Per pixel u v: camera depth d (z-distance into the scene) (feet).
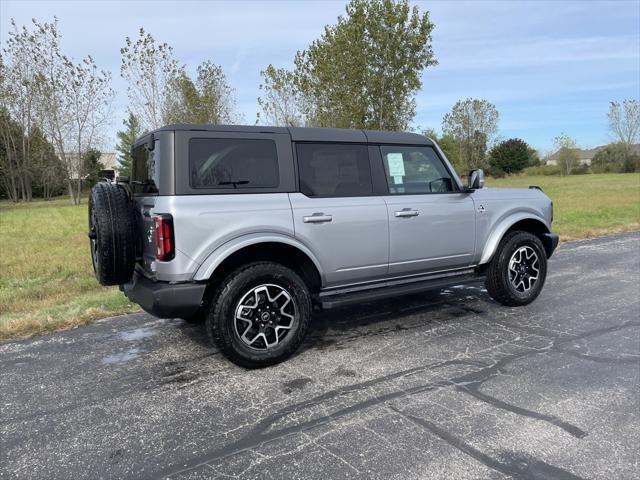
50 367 13.55
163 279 12.19
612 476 8.20
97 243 13.17
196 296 12.17
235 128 13.08
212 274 12.80
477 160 175.22
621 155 206.28
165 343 15.31
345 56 64.69
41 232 52.60
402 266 15.56
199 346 14.98
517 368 12.60
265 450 9.21
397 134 16.02
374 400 11.06
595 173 208.33
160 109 90.79
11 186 152.66
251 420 10.36
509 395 11.12
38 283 25.32
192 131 12.45
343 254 14.29
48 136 114.62
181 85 90.12
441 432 9.64
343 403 10.97
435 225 15.96
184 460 8.99
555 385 11.58
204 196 12.34
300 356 13.88
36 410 11.05
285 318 13.47
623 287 20.90
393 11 63.10
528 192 18.85
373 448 9.16
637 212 49.83
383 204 14.93
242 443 9.49
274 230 13.01
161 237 11.85
